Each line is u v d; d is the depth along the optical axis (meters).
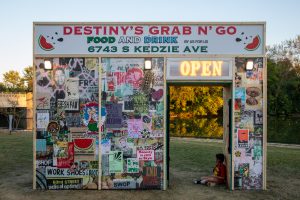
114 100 8.19
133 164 8.13
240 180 8.15
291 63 57.69
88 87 8.21
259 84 8.20
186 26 8.24
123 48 8.23
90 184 8.12
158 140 8.15
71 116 8.19
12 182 8.84
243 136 8.17
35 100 8.18
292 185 8.67
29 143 17.42
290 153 14.09
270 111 56.81
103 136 8.16
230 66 8.19
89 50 8.25
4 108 36.03
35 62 8.20
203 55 8.17
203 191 7.97
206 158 12.70
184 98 46.19
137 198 7.35
